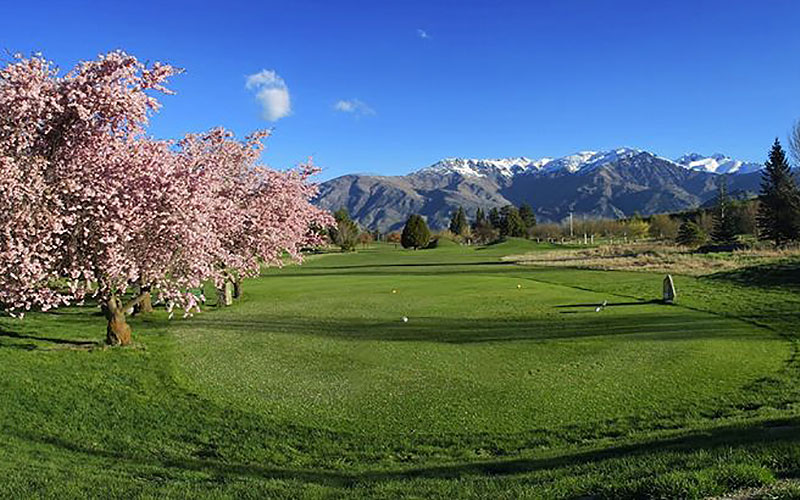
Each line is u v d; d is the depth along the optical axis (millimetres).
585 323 20781
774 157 63438
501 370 14438
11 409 11180
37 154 12781
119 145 13938
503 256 70688
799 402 11141
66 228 13312
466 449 9469
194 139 24125
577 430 10180
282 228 26438
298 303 27562
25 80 12172
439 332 19656
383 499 6453
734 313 21844
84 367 14375
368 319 22656
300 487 7238
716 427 9156
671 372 13805
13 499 6863
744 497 5254
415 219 104562
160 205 14031
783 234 58875
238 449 9625
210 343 18016
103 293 15977
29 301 14000
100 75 12969
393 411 11500
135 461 8992
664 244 67625
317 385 13359
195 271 15508
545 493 5902
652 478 5672
